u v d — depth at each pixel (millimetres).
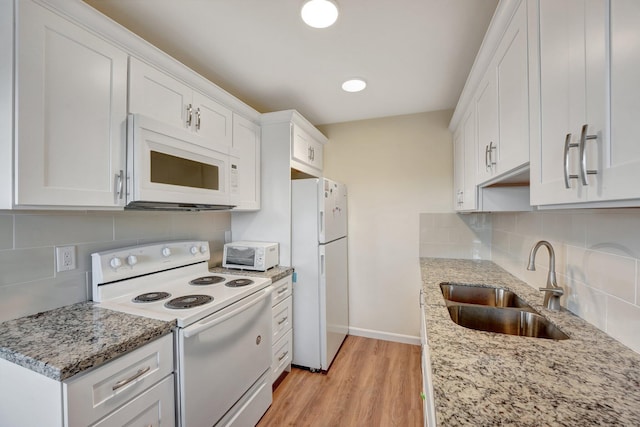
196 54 1677
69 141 1046
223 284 1722
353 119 2893
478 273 2066
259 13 1326
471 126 1753
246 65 1805
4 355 906
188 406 1193
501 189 1621
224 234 2396
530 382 720
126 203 1245
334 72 1901
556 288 1249
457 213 2625
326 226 2277
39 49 957
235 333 1476
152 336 1072
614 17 521
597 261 1051
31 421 892
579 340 956
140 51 1307
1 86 921
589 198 589
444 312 1259
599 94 559
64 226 1308
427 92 2238
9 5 906
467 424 576
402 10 1314
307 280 2277
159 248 1671
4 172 922
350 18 1368
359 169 2910
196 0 1236
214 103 1798
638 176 465
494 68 1241
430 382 807
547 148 771
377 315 2859
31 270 1198
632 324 877
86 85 1099
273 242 2328
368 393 2008
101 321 1147
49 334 1027
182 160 1465
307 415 1792
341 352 2584
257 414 1693
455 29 1456
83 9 1063
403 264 2781
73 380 839
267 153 2334
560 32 708
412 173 2746
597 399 651
